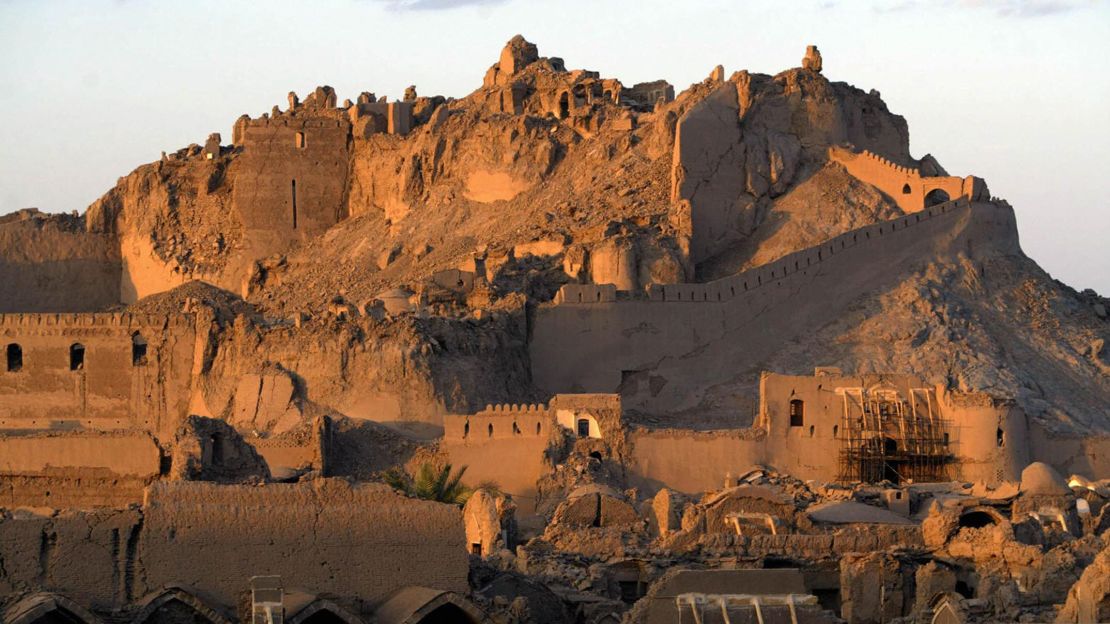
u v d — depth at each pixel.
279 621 150.88
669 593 155.00
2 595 152.88
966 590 185.75
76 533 156.25
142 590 156.62
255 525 159.25
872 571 184.88
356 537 160.38
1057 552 179.88
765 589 155.12
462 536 161.62
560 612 175.12
